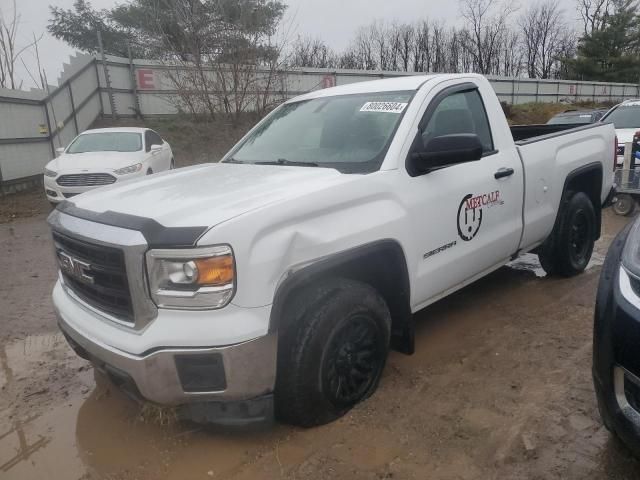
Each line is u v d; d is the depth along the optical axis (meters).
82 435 2.99
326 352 2.76
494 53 51.59
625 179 8.03
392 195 3.09
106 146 11.23
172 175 3.52
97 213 2.70
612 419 2.32
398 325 3.38
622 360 2.24
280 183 2.93
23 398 3.42
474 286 5.11
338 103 3.93
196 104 16.56
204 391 2.47
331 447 2.75
